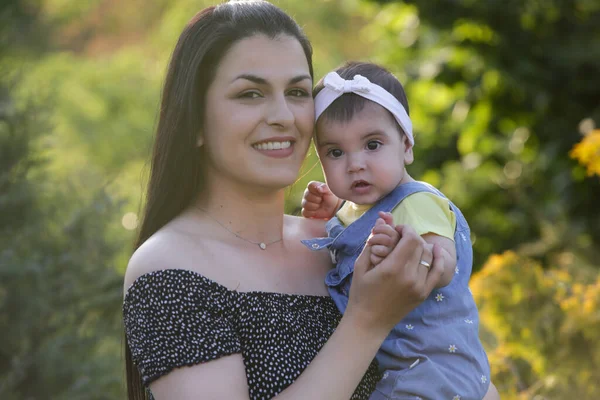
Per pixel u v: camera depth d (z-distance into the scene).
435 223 2.63
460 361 2.64
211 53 2.62
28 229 6.47
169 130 2.71
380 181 2.71
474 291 4.34
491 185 9.00
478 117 8.74
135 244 2.83
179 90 2.67
